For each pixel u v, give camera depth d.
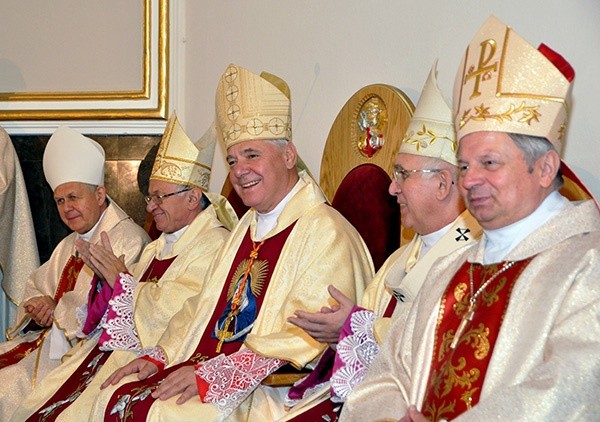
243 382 3.60
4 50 6.75
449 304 2.77
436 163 3.31
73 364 4.62
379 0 4.64
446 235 3.29
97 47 6.56
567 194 2.80
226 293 4.12
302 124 5.18
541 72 2.64
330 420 3.43
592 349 2.30
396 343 2.92
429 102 3.36
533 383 2.30
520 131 2.61
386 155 4.17
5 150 6.32
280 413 3.69
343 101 4.86
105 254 4.51
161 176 4.70
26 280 6.20
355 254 3.85
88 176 5.35
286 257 3.92
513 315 2.53
